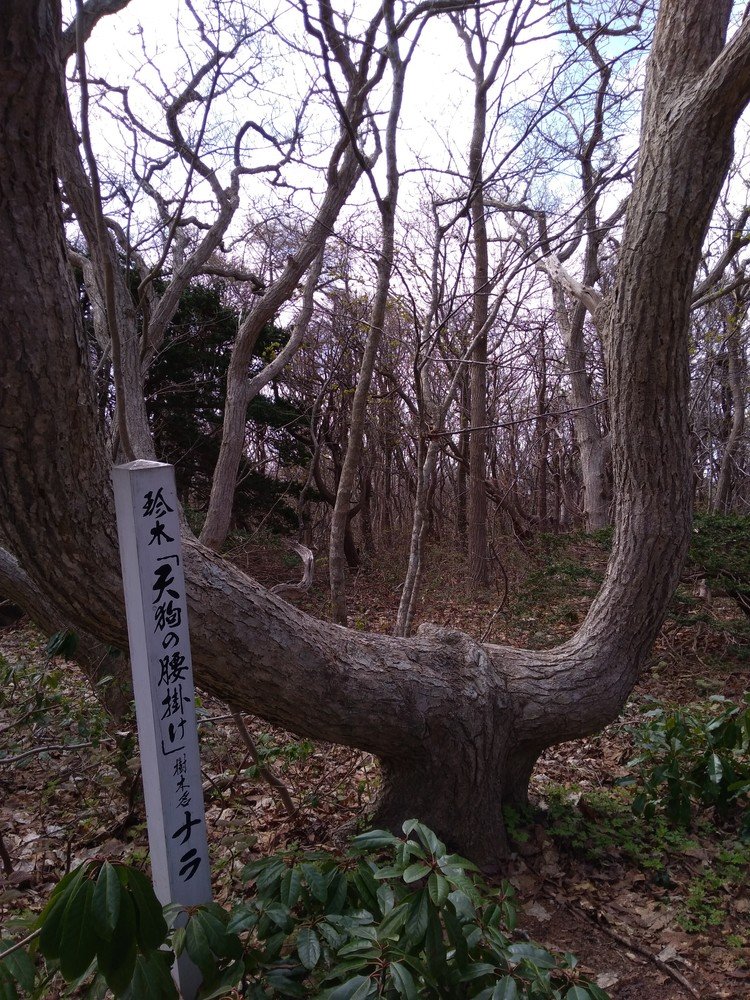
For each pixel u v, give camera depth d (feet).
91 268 18.47
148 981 5.31
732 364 43.78
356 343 37.11
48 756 11.89
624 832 11.07
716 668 20.84
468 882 5.76
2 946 6.53
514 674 10.82
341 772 13.25
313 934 5.91
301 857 6.84
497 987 5.32
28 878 10.43
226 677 8.49
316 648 9.06
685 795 10.89
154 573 6.21
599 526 39.70
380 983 5.35
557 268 18.89
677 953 8.79
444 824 10.12
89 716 11.75
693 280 10.32
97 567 7.18
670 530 11.12
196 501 47.55
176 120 17.11
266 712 9.03
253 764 11.50
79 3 4.62
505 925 6.15
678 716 11.36
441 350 20.31
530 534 34.58
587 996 5.41
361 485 46.50
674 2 10.36
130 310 16.79
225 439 21.72
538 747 11.00
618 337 10.82
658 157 10.15
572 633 22.56
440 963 5.55
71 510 6.75
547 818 11.29
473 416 32.42
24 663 19.27
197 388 40.42
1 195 5.30
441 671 10.21
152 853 6.48
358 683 9.31
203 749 13.16
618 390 11.00
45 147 5.30
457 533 44.04
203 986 5.99
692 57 10.11
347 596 34.24
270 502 43.45
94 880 5.30
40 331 5.71
